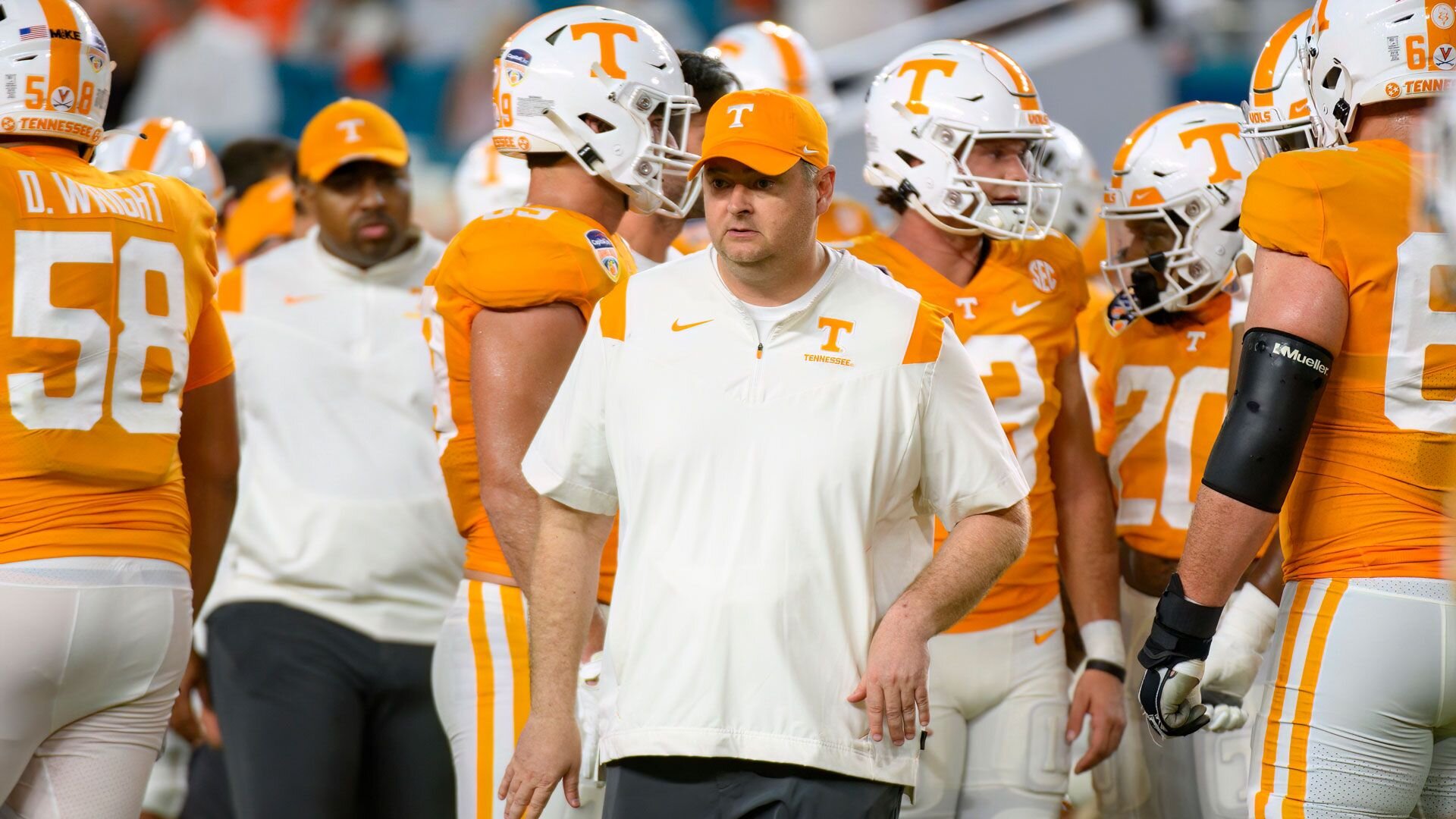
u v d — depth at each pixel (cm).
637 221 1288
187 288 1104
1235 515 918
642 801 920
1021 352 1272
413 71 3597
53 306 1015
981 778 1256
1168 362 1415
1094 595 1320
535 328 1086
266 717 1502
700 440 913
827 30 3462
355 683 1530
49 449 1011
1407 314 906
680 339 931
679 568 909
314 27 3581
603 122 1143
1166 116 1388
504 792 959
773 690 895
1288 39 1224
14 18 1050
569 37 1151
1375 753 913
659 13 3559
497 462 1075
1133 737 1432
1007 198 1267
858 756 901
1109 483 1379
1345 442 932
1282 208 923
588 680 1059
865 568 916
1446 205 883
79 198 1041
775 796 898
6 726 1009
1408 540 912
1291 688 941
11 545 1005
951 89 1262
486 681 1135
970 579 930
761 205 901
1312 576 945
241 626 1531
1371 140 967
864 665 910
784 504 902
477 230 1122
